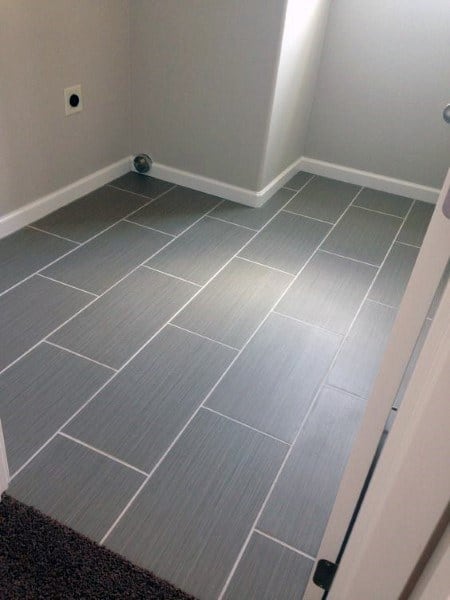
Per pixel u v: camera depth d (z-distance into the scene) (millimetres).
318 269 2316
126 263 2213
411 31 2629
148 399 1620
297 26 2424
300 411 1646
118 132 2760
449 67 2641
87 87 2439
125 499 1353
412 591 782
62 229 2377
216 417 1593
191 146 2742
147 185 2818
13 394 1583
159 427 1542
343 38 2770
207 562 1252
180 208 2654
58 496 1341
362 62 2789
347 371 1811
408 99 2783
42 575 1188
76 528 1282
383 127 2898
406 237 2627
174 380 1695
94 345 1788
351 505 942
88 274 2123
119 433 1510
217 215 2633
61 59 2238
